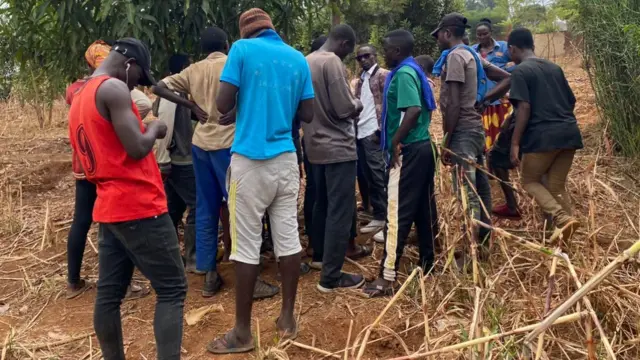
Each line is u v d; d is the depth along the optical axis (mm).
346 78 3711
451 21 3965
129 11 4223
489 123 5586
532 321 2873
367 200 5480
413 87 3475
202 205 3826
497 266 3676
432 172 3746
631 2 5633
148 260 2650
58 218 5520
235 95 3035
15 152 7770
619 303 2887
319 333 3303
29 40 5188
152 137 2572
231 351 3105
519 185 4621
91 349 3250
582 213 4582
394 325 3289
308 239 4648
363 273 4180
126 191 2555
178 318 2734
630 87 5492
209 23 4973
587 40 5965
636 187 5105
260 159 2973
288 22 5410
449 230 3676
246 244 3061
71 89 3660
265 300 3740
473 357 2467
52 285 4078
